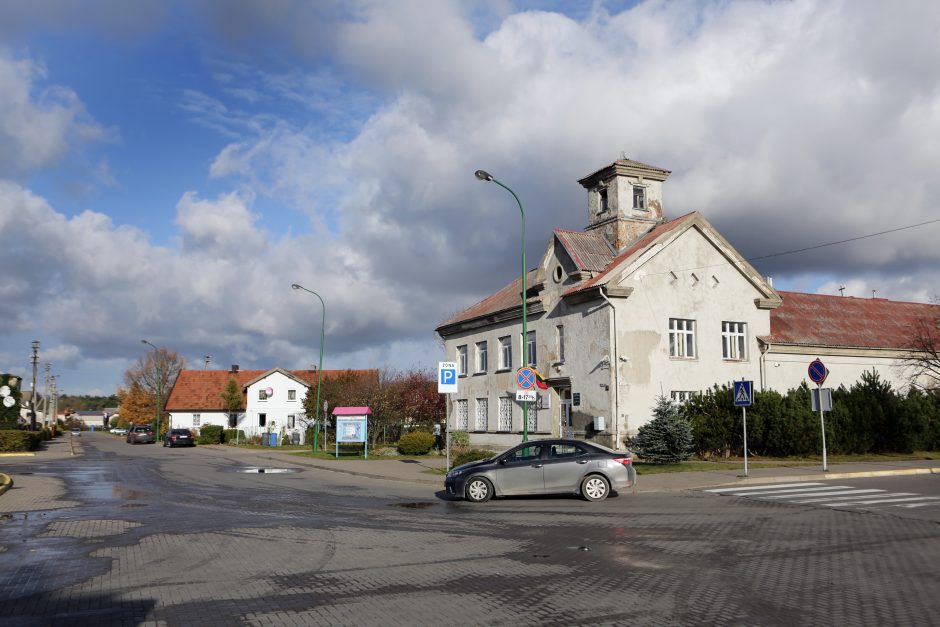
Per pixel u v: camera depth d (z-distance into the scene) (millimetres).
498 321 34844
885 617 6398
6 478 19609
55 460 32688
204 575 8250
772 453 26719
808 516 12773
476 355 37188
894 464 23219
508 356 34344
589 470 15555
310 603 6988
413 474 22734
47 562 9008
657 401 25766
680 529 11414
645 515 13109
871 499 15109
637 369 26797
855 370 32469
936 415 28750
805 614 6508
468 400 37562
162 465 28969
